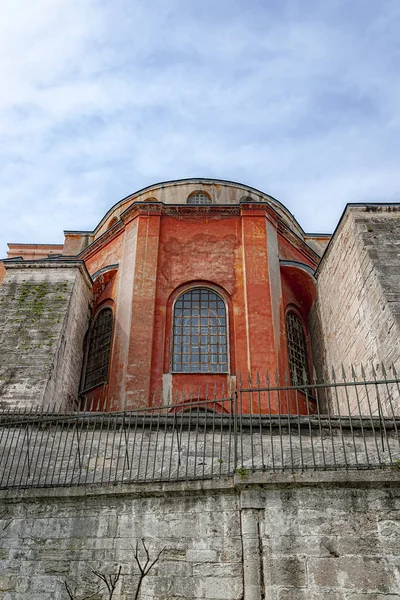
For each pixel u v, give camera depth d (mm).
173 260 19078
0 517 8891
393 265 13406
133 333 17219
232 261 19047
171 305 18266
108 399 16578
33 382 14086
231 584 7672
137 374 16516
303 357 19078
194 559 7965
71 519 8680
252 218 19719
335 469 8219
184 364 17266
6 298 16344
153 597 7762
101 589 7977
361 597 7219
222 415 9648
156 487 8625
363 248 14000
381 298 12812
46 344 15000
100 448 10461
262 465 8477
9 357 14648
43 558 8398
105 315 19047
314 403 18016
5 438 10977
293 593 7340
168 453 10031
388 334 12328
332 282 16547
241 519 8078
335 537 7695
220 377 16812
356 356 14219
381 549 7531
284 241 20719
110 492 8734
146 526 8391
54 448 10656
